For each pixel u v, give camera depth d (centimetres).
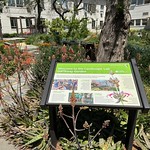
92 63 221
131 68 211
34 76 386
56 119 235
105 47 364
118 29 348
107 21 356
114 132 242
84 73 211
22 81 435
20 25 2367
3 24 2344
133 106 174
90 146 205
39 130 244
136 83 195
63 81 204
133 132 201
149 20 2189
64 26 1011
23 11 2464
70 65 221
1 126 271
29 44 1425
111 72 207
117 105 176
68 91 193
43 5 2495
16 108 288
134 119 195
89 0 2861
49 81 203
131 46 631
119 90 189
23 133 234
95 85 196
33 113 278
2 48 634
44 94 190
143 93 183
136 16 2350
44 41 1326
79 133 234
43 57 433
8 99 347
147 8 2177
